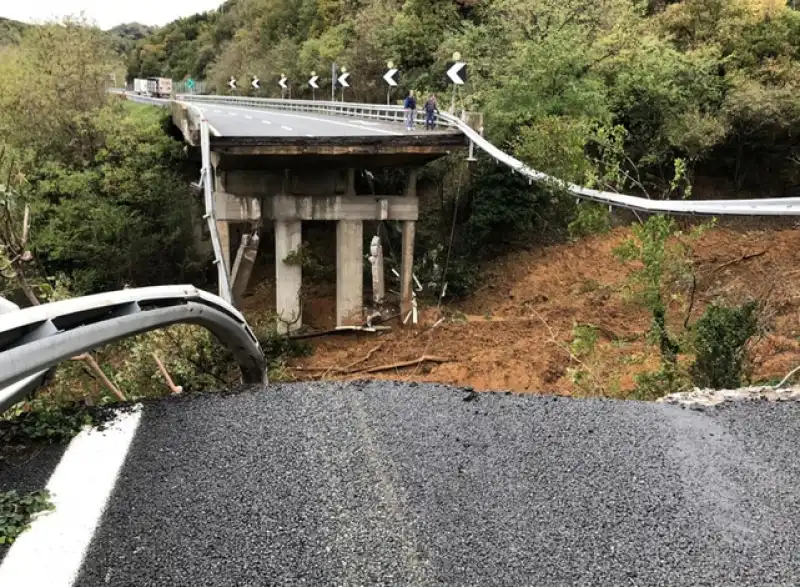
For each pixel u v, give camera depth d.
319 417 6.70
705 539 4.90
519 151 23.94
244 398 7.19
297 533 4.80
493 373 20.73
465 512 5.13
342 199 26.58
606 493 5.46
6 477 5.36
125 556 4.49
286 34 69.69
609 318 24.14
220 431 6.32
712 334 10.58
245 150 21.86
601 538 4.87
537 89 28.27
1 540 4.57
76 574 4.30
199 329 10.72
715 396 7.69
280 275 26.84
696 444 6.38
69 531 4.71
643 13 35.22
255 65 69.69
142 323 6.77
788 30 32.81
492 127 28.64
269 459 5.82
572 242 29.36
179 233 32.38
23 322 4.93
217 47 96.44
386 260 32.25
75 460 5.68
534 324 25.14
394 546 4.69
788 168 31.75
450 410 7.01
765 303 16.80
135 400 7.09
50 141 34.28
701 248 28.00
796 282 23.69
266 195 26.06
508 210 29.03
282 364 17.36
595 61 29.47
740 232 29.27
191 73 101.88
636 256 13.45
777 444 6.38
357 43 48.31
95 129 34.47
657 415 7.04
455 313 27.89
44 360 5.13
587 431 6.57
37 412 6.44
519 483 5.57
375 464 5.80
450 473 5.70
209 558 4.51
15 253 12.11
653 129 31.06
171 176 33.44
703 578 4.49
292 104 46.22
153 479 5.43
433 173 33.00
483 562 4.56
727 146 32.59
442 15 44.41
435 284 29.53
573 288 27.27
